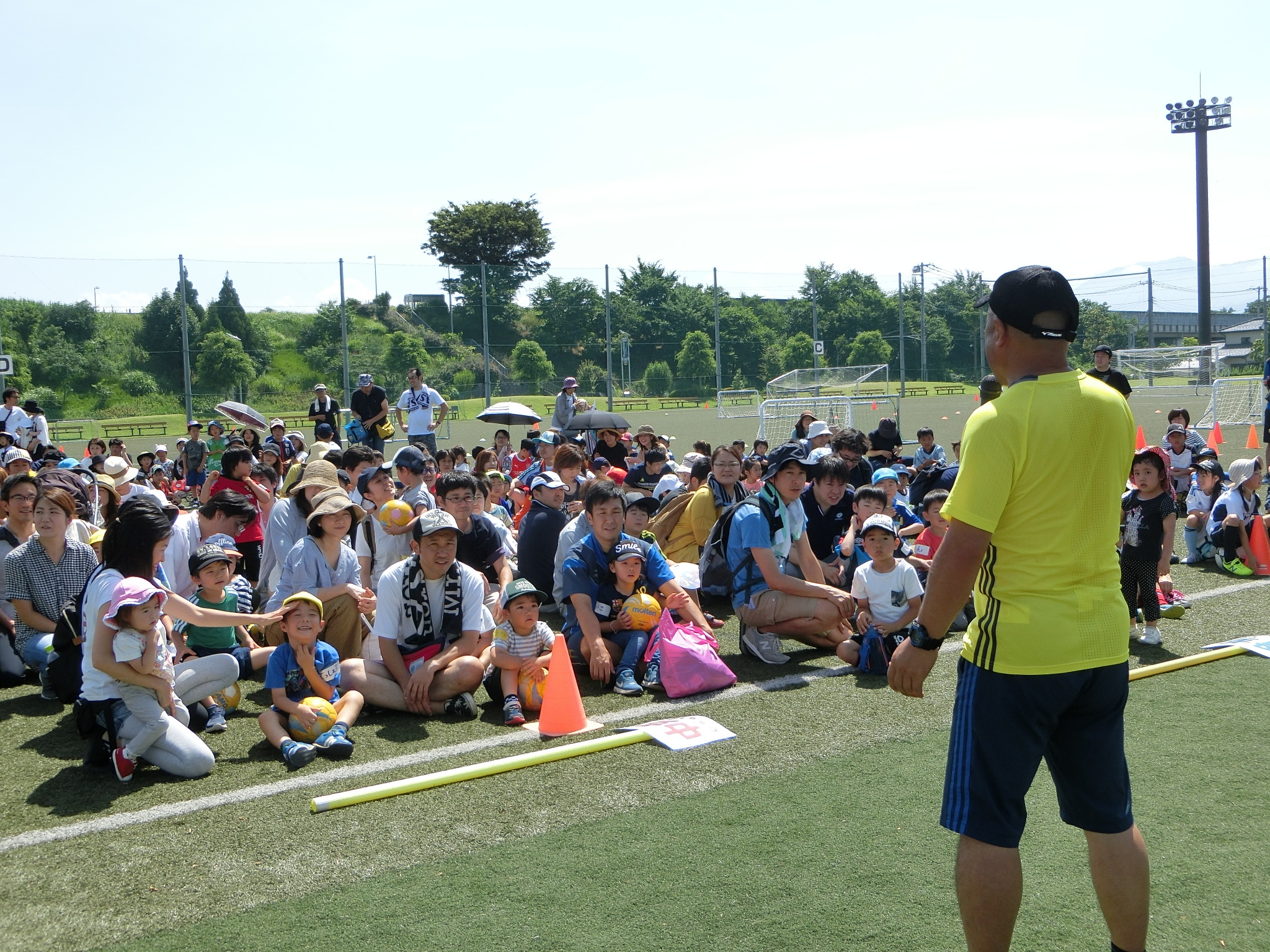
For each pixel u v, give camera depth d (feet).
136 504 15.05
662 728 16.26
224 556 18.56
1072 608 8.32
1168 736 15.52
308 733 15.96
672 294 177.99
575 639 20.03
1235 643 20.47
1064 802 9.03
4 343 113.09
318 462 23.43
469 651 17.85
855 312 239.09
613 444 48.62
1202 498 30.50
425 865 11.79
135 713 14.71
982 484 8.25
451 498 22.59
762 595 20.74
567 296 151.23
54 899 11.16
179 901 11.07
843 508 26.02
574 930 10.27
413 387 57.82
